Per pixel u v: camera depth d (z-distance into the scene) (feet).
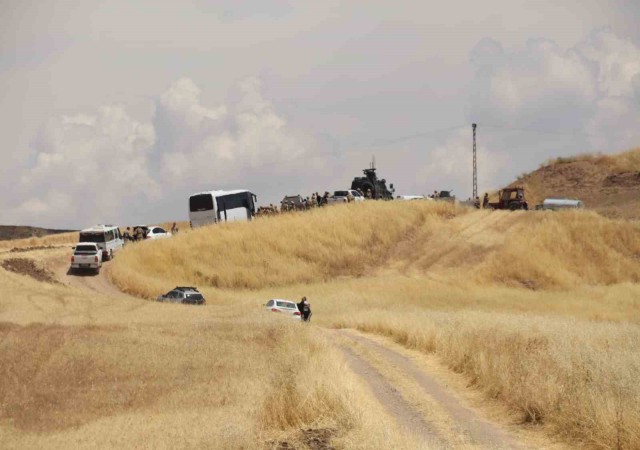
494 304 344.49
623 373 115.65
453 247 450.71
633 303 344.49
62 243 564.71
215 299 340.39
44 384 133.80
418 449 95.04
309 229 458.09
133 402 118.83
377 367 167.32
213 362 152.05
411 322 228.84
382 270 433.07
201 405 113.80
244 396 118.32
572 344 153.48
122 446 91.35
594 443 103.60
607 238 436.76
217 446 91.30
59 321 209.77
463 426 116.88
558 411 115.34
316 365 132.46
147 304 274.77
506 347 160.45
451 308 331.36
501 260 419.95
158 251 424.46
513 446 105.50
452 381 153.28
